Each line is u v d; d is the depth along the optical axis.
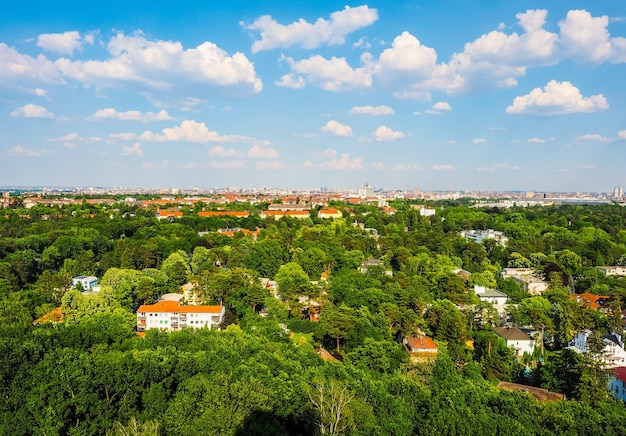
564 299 129.12
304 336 114.94
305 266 165.88
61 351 78.81
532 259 188.12
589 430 63.59
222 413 58.53
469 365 92.94
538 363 99.56
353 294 126.69
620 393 84.62
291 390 68.00
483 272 160.25
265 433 56.12
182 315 113.81
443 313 112.81
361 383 72.94
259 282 141.38
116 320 101.94
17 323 101.00
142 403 70.88
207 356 80.44
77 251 179.12
